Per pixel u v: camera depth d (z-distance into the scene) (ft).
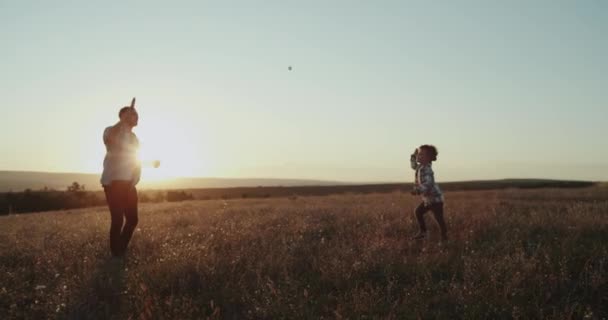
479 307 15.88
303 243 26.20
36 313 16.42
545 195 78.64
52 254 24.32
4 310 16.72
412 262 21.27
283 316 15.55
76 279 19.71
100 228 36.58
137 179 24.98
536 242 25.94
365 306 15.88
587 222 31.17
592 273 18.81
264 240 26.76
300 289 18.22
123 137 24.45
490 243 25.94
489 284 18.01
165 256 21.79
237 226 33.94
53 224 46.34
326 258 22.08
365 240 25.91
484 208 47.19
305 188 309.63
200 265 20.47
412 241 27.40
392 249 23.99
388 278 18.67
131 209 24.82
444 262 21.49
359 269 20.03
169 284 18.72
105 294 17.83
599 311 15.87
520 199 69.56
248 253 23.49
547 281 18.17
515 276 18.20
